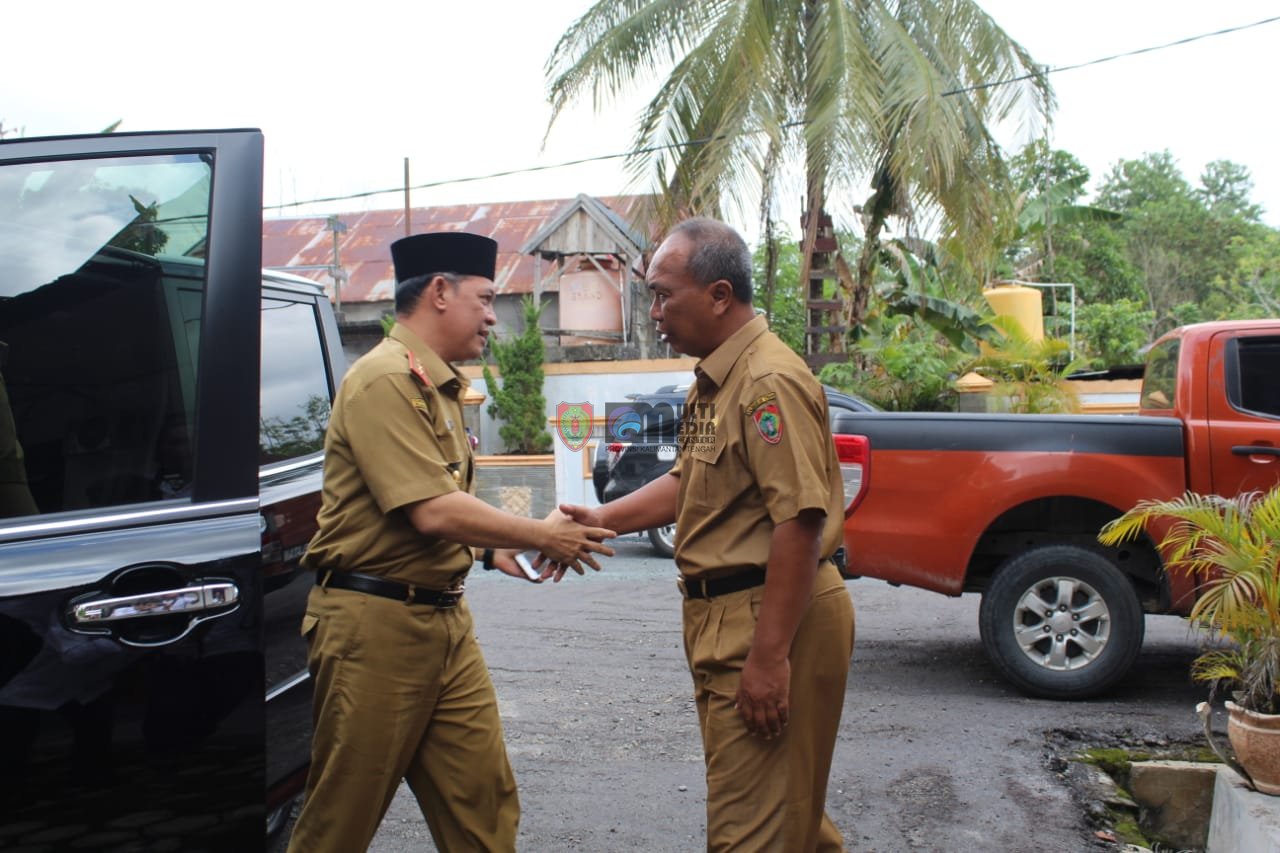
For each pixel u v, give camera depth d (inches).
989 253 576.4
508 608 300.4
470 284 110.5
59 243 99.9
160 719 91.0
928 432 210.7
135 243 99.8
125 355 98.3
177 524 94.5
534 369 679.7
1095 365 739.4
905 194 530.0
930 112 494.6
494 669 231.9
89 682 89.1
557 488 509.0
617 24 552.4
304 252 1063.0
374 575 103.5
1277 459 201.3
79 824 88.7
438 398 107.2
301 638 117.9
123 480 96.4
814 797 102.0
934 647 251.8
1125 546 214.2
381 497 100.7
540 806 156.5
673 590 328.2
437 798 109.6
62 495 96.0
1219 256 1637.6
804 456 95.0
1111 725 191.5
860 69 494.6
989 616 209.2
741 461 99.1
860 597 311.9
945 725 192.2
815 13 536.4
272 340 147.3
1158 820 164.1
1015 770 169.5
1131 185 1802.4
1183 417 209.3
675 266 101.8
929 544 209.3
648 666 233.8
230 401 97.3
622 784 164.9
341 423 104.3
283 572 115.0
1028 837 145.8
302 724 117.2
